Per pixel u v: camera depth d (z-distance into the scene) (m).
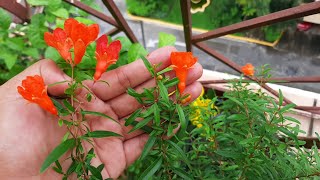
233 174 0.20
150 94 0.16
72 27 0.15
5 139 0.18
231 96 0.21
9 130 0.18
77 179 0.18
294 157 0.20
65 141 0.15
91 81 0.19
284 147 0.18
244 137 0.21
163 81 0.17
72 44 0.15
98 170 0.17
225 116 0.22
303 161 0.19
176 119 0.17
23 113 0.18
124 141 0.21
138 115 0.17
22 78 0.19
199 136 0.24
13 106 0.18
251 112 0.19
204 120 0.21
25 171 0.19
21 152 0.18
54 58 0.25
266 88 0.26
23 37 0.28
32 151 0.18
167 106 0.16
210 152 0.22
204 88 0.33
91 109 0.19
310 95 0.38
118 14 0.27
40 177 0.19
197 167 0.23
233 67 0.29
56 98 0.19
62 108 0.17
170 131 0.16
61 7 0.28
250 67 0.24
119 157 0.21
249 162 0.18
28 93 0.15
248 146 0.19
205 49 0.28
